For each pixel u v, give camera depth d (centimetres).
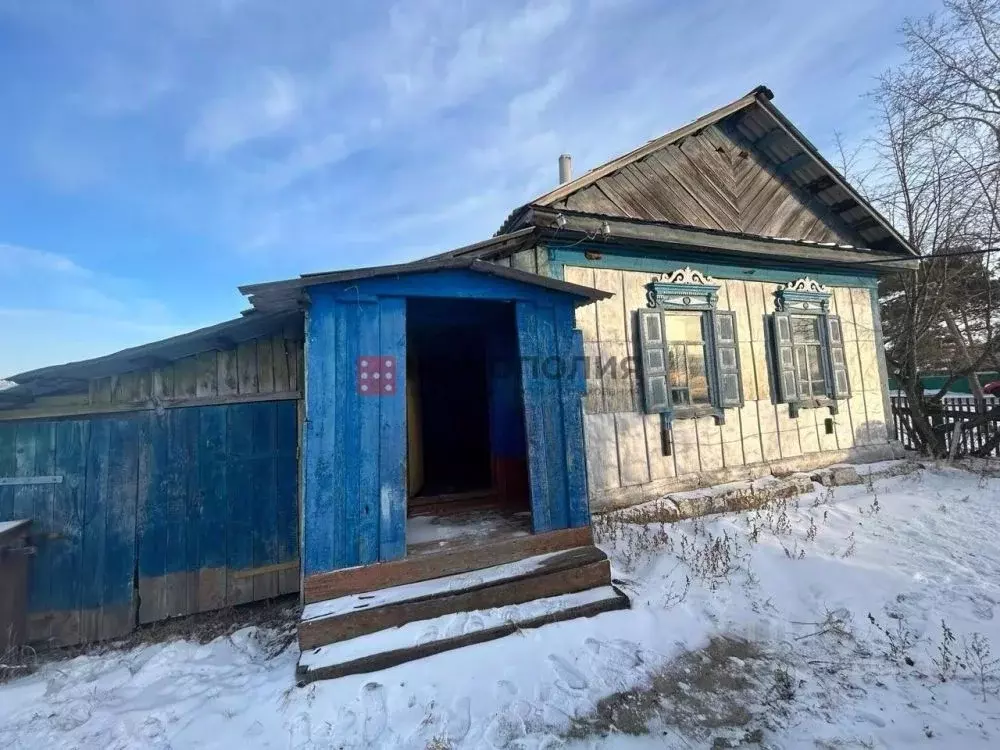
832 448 741
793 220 797
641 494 582
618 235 578
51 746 262
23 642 388
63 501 412
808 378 736
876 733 236
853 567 426
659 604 361
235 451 460
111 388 433
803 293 735
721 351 663
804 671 292
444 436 829
